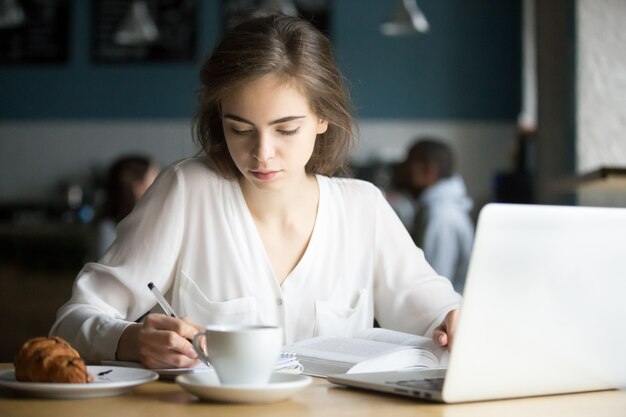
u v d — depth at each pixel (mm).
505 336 1428
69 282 6473
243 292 2119
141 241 2074
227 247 2123
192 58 8727
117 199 5055
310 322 2166
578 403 1481
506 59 8688
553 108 4535
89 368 1604
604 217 1493
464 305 1381
